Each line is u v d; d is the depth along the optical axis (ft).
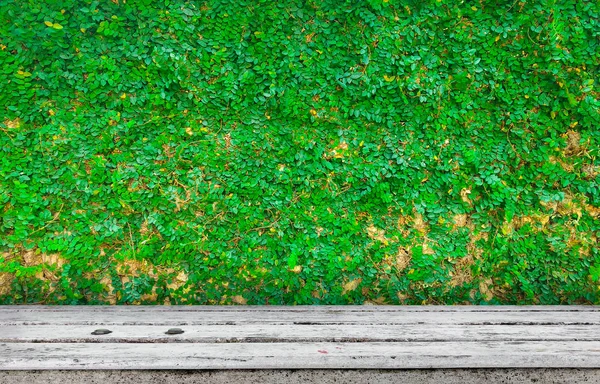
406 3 8.54
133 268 8.88
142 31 8.21
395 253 9.05
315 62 8.56
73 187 8.45
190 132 8.63
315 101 8.69
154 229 8.80
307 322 7.07
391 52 8.56
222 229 8.79
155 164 8.57
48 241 8.53
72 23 8.11
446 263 9.22
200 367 5.58
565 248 9.14
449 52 8.67
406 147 8.78
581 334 6.70
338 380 5.83
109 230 8.62
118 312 7.55
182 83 8.34
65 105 8.30
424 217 9.05
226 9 8.34
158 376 5.75
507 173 9.00
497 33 8.66
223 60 8.48
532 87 8.76
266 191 8.78
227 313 7.57
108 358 5.52
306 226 8.87
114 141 8.49
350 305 8.38
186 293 8.87
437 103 8.71
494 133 8.95
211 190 8.68
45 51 8.11
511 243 9.14
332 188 8.84
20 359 5.43
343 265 8.96
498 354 5.85
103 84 8.20
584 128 8.94
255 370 5.80
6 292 8.68
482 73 8.72
